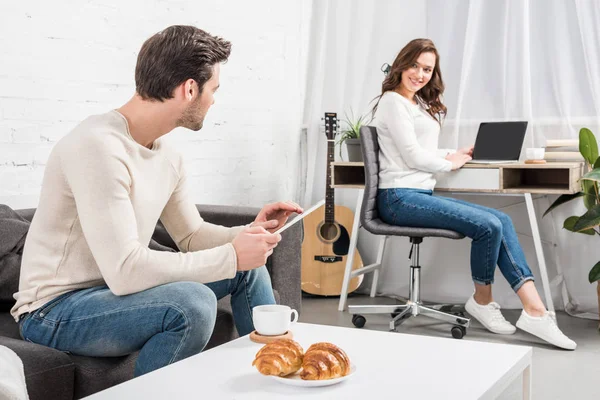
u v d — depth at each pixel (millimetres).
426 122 3307
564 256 3557
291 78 4027
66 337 1666
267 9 3812
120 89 2984
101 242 1601
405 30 3883
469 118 3686
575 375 2607
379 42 3963
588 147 3109
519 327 3020
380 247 3889
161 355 1620
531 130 3504
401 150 3209
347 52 4043
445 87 3742
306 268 4016
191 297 1633
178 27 1788
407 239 3959
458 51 3721
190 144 3393
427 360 1427
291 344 1322
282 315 1584
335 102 4082
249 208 2770
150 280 1623
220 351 1503
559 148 3404
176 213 1992
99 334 1646
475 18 3611
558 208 3557
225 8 3533
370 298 3957
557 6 3482
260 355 1309
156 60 1737
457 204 3111
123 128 1735
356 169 3795
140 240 1790
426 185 3248
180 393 1236
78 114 2797
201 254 1681
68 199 1682
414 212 3139
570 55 3471
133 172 1722
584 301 3525
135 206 1738
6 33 2500
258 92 3797
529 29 3537
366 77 4008
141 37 3068
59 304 1691
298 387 1269
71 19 2742
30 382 1490
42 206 1714
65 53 2727
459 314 3457
